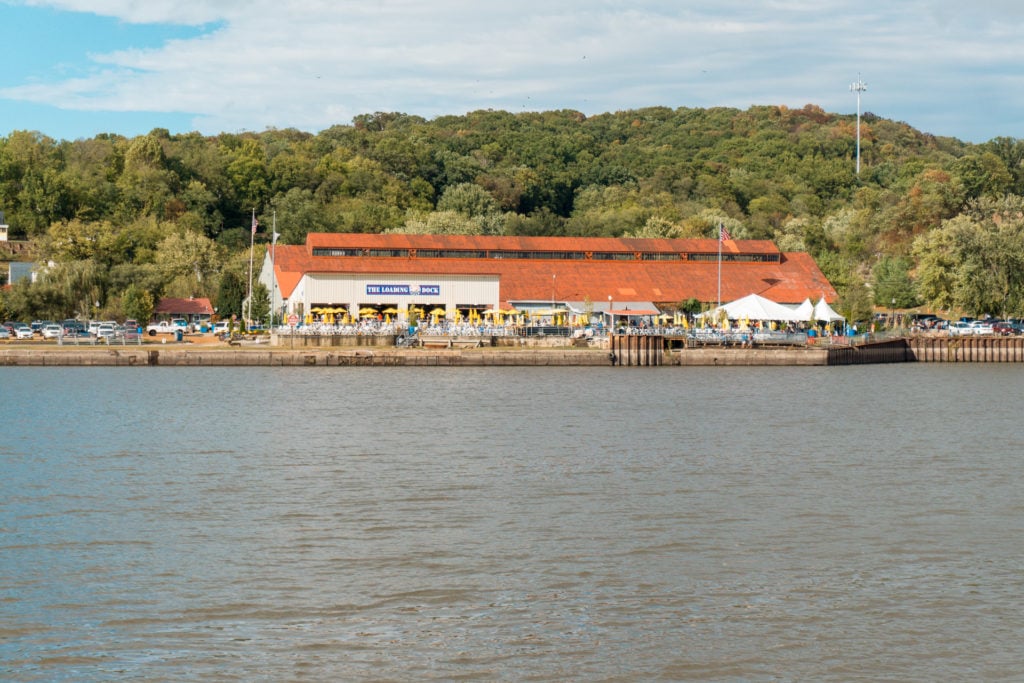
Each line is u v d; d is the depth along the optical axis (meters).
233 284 190.12
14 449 66.75
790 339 151.25
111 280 184.12
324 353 139.25
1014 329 173.62
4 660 31.30
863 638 33.47
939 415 89.25
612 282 177.75
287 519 47.16
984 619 35.03
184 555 41.28
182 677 30.44
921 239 179.00
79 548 42.16
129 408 90.19
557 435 74.19
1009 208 185.88
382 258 171.25
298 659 31.75
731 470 60.19
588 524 46.50
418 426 78.69
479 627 34.19
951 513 49.12
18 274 199.88
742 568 40.16
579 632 33.88
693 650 32.56
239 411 88.19
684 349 145.88
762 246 195.00
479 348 145.50
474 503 50.66
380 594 37.06
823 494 53.28
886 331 169.12
